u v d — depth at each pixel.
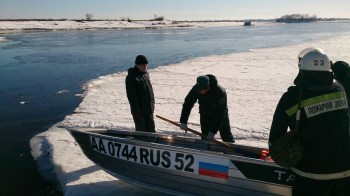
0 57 20.94
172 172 3.47
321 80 2.26
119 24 103.69
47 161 5.02
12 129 6.70
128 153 3.71
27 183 4.42
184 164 3.38
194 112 7.39
